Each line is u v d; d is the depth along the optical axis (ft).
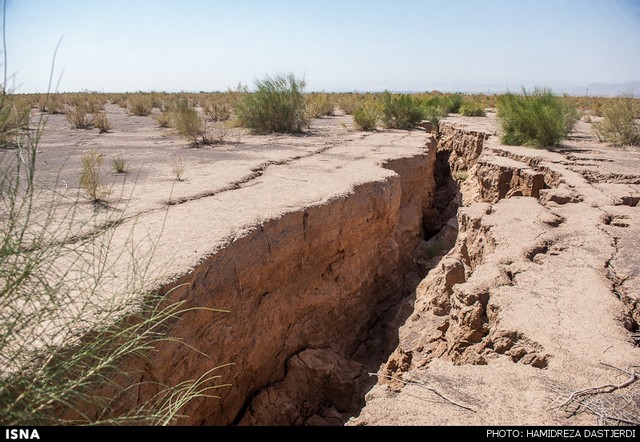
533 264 17.76
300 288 21.84
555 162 34.58
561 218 23.58
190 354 14.43
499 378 11.41
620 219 22.99
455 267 21.22
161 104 106.73
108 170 29.94
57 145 41.81
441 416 10.12
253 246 18.37
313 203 22.68
